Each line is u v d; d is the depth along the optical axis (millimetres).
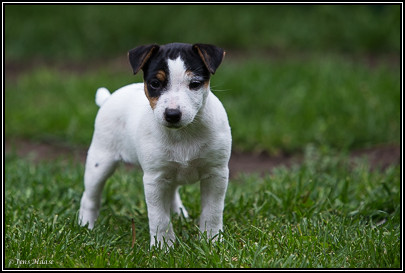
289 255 6254
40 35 19469
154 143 6348
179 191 8492
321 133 11094
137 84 7195
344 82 13328
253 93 13250
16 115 12711
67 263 6270
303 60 16500
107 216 7684
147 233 7230
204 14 20484
